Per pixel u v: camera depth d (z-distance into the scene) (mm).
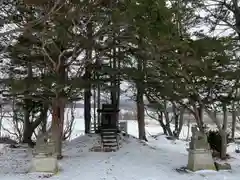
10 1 9836
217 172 9461
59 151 11711
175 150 14867
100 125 16531
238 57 11672
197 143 9789
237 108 13828
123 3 9227
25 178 8578
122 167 10148
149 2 7566
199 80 10016
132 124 33781
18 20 10109
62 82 10141
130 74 11180
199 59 8383
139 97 16719
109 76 13828
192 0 11570
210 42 8297
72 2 8617
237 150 14094
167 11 7672
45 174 9047
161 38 7777
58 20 8750
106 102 21938
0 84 11336
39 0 8117
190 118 31297
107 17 9805
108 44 11164
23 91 10008
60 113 11930
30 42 10398
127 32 9664
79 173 9312
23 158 12219
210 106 12562
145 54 9844
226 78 9719
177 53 8414
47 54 10148
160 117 24781
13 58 11867
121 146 14070
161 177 8867
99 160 11320
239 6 13578
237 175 9109
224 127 11625
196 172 9461
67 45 10359
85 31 10266
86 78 12281
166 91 10305
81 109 38000
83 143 14633
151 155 12562
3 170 9891
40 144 9406
